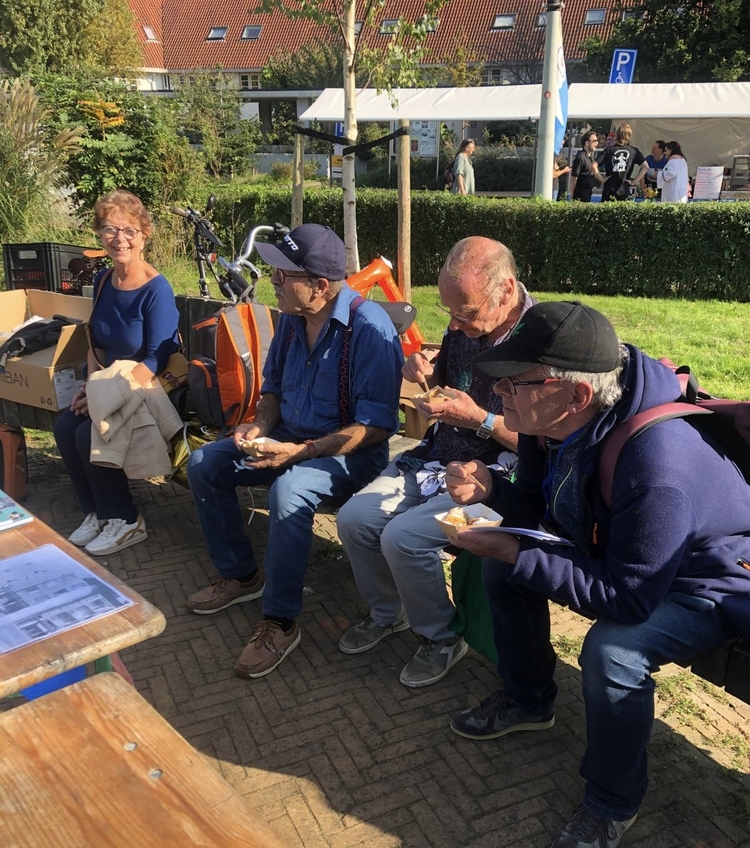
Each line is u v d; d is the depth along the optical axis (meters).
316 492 2.72
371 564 2.74
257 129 24.02
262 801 2.15
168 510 3.95
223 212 10.45
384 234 10.00
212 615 3.06
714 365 6.03
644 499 1.74
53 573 1.77
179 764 1.30
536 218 9.24
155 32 37.41
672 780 2.24
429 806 2.15
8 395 3.79
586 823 1.96
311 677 2.70
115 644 1.52
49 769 1.28
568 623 3.04
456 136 25.97
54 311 4.30
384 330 2.83
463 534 1.94
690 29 23.17
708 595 1.86
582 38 29.95
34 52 21.28
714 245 8.71
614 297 9.00
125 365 3.38
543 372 1.80
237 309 3.28
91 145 9.09
